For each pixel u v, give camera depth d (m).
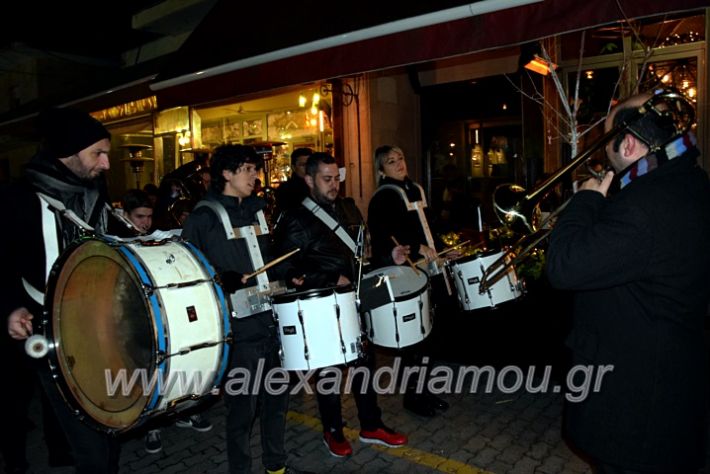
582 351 1.92
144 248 2.26
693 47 5.58
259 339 2.82
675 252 1.72
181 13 8.78
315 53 4.66
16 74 11.62
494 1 3.46
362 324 3.17
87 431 2.35
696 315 1.79
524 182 6.55
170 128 8.46
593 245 1.75
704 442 1.86
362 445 3.57
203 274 2.33
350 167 7.34
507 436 3.59
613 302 1.83
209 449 3.66
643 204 1.73
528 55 5.20
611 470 1.88
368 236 3.86
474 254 3.39
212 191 2.88
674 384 1.75
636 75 5.90
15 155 12.62
